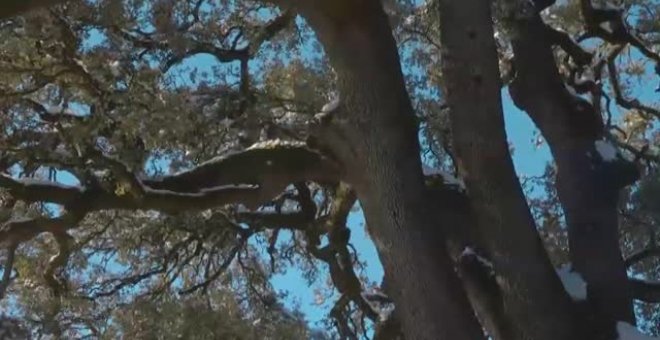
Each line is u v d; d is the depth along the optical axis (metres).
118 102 9.82
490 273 8.59
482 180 8.16
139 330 13.38
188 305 13.09
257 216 12.89
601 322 8.55
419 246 8.37
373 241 8.76
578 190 9.70
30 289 13.50
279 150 9.95
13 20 9.81
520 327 8.13
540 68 10.31
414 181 8.57
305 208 12.88
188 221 12.85
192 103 10.97
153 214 13.30
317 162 9.88
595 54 13.48
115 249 13.79
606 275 9.09
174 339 12.87
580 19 12.81
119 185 9.84
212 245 13.74
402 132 8.65
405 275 8.37
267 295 14.39
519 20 10.53
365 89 8.62
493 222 8.14
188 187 9.95
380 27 8.70
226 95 11.45
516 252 8.09
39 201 10.05
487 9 8.45
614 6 12.59
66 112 10.36
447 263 8.41
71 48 9.97
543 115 10.20
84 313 13.96
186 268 14.52
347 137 8.83
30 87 10.53
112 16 10.35
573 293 8.69
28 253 13.23
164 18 10.98
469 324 8.22
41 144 10.35
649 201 12.55
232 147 11.82
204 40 11.82
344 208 12.23
